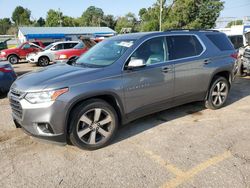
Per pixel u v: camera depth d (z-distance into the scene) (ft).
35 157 13.23
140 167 12.10
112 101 14.20
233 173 11.40
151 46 15.66
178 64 16.42
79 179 11.34
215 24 154.20
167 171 11.73
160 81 15.61
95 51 16.69
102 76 13.51
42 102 12.23
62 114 12.42
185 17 143.54
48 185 10.98
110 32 151.33
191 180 11.03
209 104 19.22
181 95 17.06
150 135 15.47
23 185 11.02
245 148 13.61
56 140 12.78
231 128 16.25
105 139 13.97
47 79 12.98
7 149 14.14
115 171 11.84
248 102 21.71
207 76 18.20
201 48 18.06
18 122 13.55
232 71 19.98
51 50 59.00
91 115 13.50
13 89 13.50
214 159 12.60
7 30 291.79
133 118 15.14
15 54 66.80
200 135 15.33
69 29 147.95
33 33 134.41
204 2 144.36
